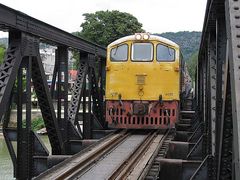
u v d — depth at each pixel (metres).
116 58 16.66
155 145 12.83
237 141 3.20
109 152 11.50
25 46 8.84
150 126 16.14
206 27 9.63
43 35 9.78
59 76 11.99
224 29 6.69
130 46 16.56
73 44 12.38
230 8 3.72
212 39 9.41
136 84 16.33
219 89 6.73
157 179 8.68
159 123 16.14
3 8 7.68
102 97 17.89
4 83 7.88
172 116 16.16
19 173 9.23
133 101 16.30
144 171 8.94
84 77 14.20
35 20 9.22
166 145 12.82
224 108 4.75
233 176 4.29
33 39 9.30
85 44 13.91
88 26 39.50
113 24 39.62
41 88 9.92
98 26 39.41
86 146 12.27
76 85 13.96
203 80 15.69
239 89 3.33
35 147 9.51
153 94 16.23
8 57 8.48
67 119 12.28
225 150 5.15
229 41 3.71
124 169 9.25
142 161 10.27
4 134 9.54
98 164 9.96
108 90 16.59
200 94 18.77
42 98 10.09
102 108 17.83
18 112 9.07
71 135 12.46
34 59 9.54
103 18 39.56
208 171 8.34
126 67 16.45
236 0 3.74
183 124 20.66
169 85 16.27
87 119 15.23
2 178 17.53
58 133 10.84
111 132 15.64
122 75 16.47
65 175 8.50
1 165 20.84
